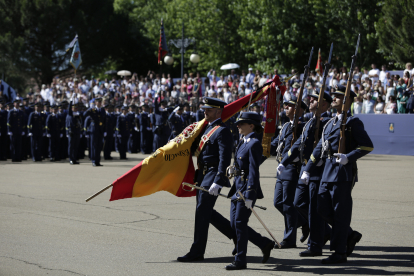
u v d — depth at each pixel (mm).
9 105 37844
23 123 36562
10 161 36844
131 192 11383
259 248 11469
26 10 80875
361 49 61062
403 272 9734
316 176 11227
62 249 11422
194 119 41875
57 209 16625
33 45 86375
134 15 106562
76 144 33969
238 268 9914
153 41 99375
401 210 16547
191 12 93000
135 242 12141
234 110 12539
